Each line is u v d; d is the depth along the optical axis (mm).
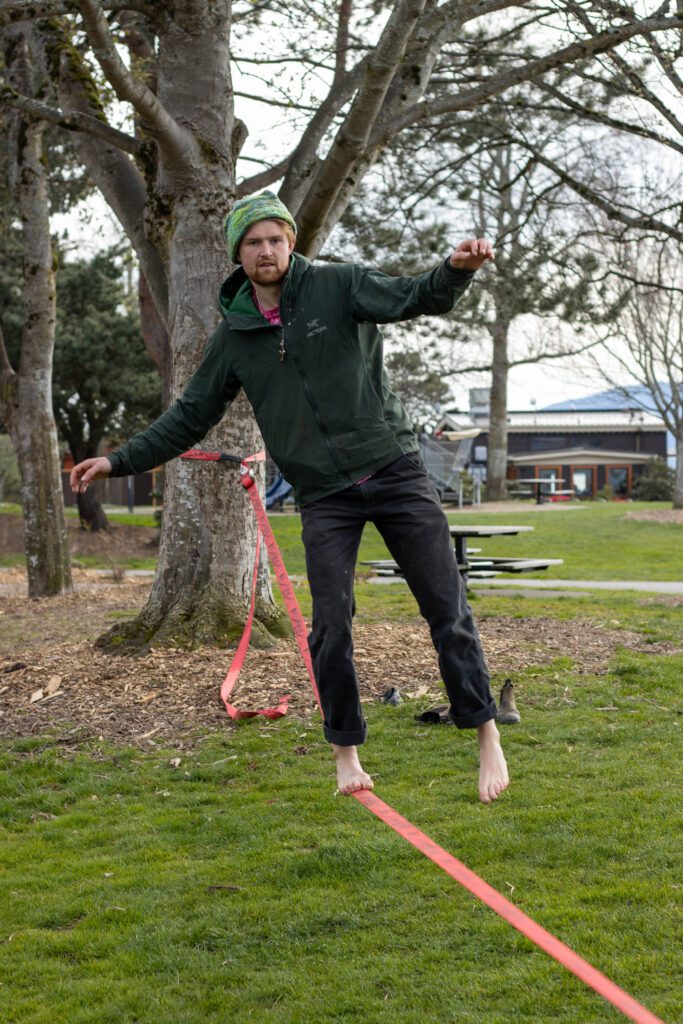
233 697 7461
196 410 3715
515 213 19922
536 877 4410
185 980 3793
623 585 15289
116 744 6781
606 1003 3395
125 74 7770
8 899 4555
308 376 3367
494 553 20922
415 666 8312
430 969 3717
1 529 28875
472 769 5961
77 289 27766
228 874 4660
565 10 10148
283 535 24016
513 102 12586
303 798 5621
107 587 16547
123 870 4797
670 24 9516
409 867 4609
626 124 12086
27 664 8695
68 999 3688
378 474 3379
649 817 4980
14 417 15492
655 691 7445
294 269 3398
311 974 3756
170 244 9172
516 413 58562
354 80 10297
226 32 9062
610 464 52062
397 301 3213
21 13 7449
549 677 7922
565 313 16500
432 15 9852
